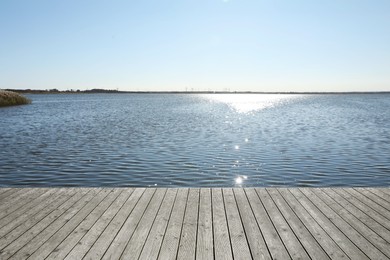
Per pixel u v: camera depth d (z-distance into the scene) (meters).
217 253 3.44
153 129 23.55
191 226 4.18
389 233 3.95
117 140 18.03
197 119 33.09
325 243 3.67
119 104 72.75
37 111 43.59
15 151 14.58
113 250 3.50
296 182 9.98
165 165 12.05
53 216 4.54
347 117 35.78
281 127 25.36
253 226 4.18
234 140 18.22
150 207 4.91
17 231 4.02
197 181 10.13
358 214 4.61
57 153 14.16
